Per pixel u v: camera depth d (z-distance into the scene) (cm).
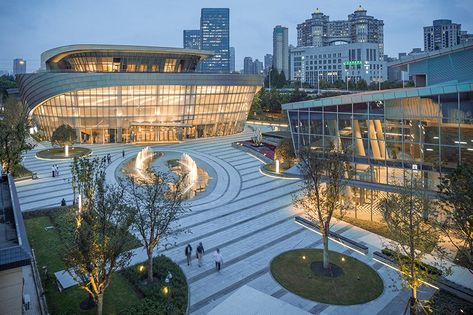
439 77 4584
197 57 10094
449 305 2275
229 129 10256
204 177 5703
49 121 8731
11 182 2406
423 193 2595
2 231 1662
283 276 2695
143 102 8706
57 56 9150
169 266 2778
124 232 2200
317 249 3152
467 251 2152
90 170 3066
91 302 2302
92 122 8606
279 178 5600
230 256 3031
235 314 2227
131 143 8638
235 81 9512
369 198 3788
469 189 1820
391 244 3003
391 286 2566
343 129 3900
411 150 3384
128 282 2605
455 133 3077
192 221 3831
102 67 9144
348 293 2478
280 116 13650
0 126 4888
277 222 3791
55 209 4031
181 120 9194
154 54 9319
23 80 8750
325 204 2847
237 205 4356
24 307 2181
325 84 17950
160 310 2117
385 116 3531
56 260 2870
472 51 4234
